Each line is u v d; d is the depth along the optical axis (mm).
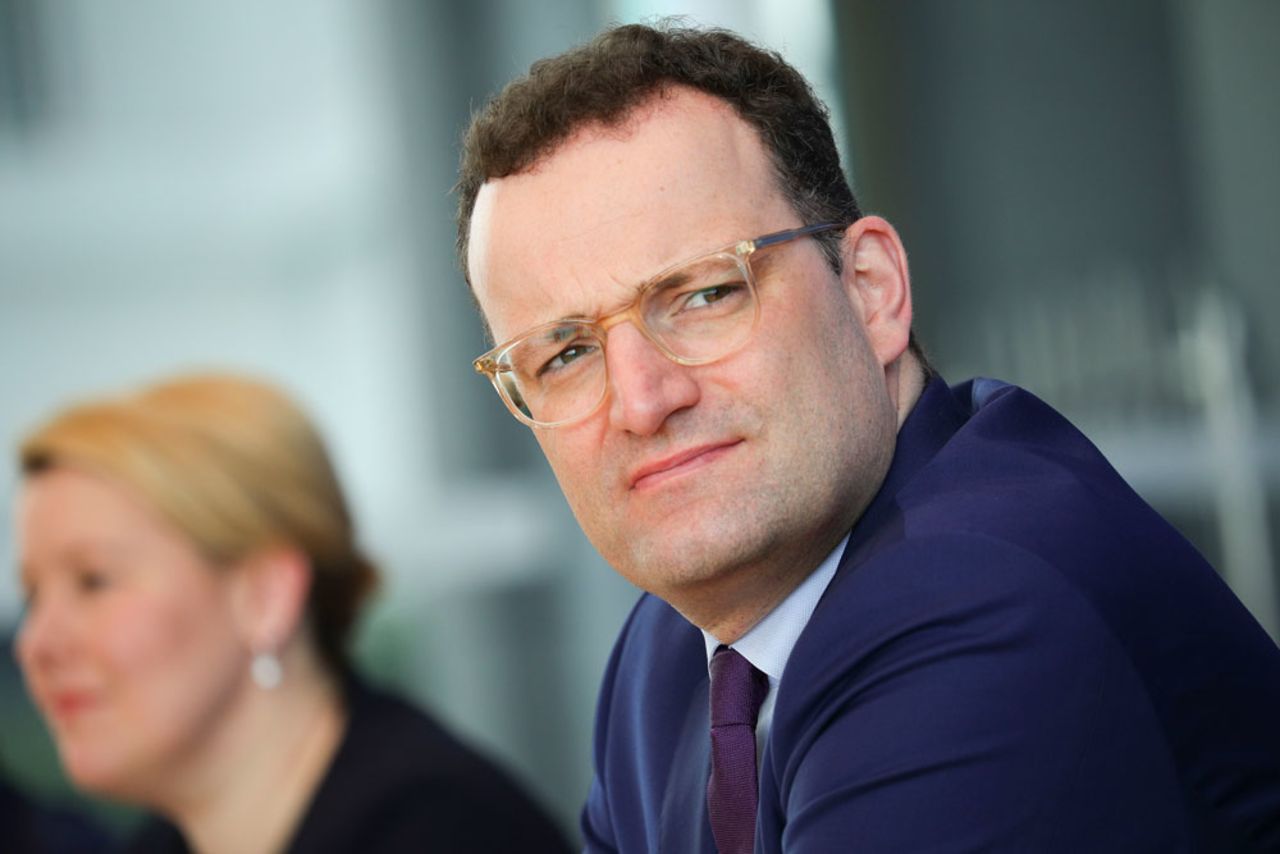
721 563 3307
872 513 3459
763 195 3443
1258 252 16406
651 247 3326
